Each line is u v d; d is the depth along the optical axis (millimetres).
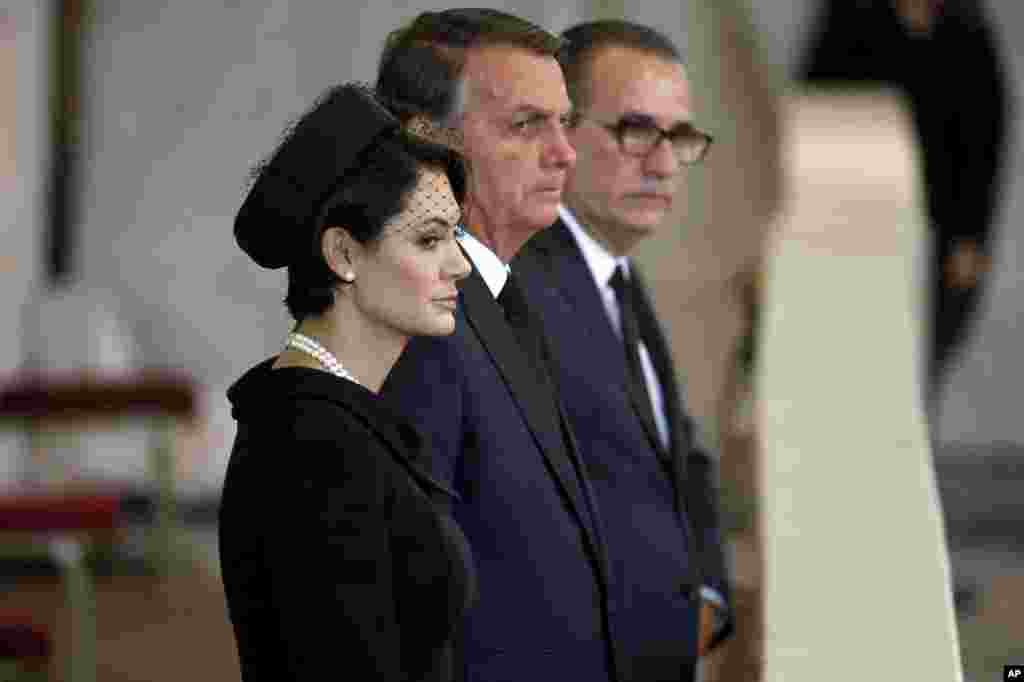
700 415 19219
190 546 28188
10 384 28594
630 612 11844
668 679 11977
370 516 8430
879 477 12164
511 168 10523
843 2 28891
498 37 10570
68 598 21188
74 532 21859
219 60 31750
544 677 10492
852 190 20281
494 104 10477
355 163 8711
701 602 13086
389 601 8453
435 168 8836
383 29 31562
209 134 31828
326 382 8586
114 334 30266
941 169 28594
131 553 27484
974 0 28578
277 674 8523
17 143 29703
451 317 8938
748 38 20109
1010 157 35156
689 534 12477
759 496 12742
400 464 8719
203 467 30188
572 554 10625
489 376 10461
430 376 10211
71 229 31656
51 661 20109
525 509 10453
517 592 10430
